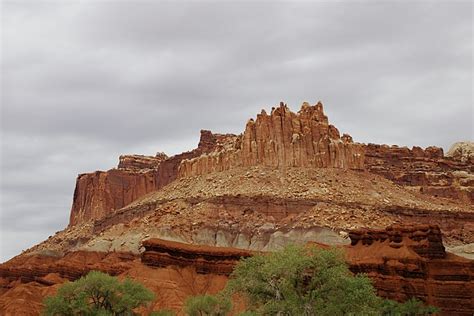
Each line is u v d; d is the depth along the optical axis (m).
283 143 169.38
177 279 120.06
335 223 139.38
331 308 67.31
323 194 152.75
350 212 145.75
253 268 73.88
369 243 120.88
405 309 95.81
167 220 151.12
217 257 124.62
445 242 153.75
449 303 106.38
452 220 163.12
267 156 168.00
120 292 90.12
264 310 67.88
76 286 88.44
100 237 162.75
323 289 68.19
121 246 149.88
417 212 159.38
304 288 69.88
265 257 75.75
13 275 162.62
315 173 164.00
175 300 111.50
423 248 114.12
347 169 170.88
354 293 68.00
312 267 69.06
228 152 176.50
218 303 87.75
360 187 162.88
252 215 146.38
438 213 162.62
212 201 153.00
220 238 141.75
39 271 157.38
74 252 160.12
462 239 156.75
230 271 121.88
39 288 137.62
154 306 110.62
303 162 167.12
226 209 150.00
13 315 122.00
